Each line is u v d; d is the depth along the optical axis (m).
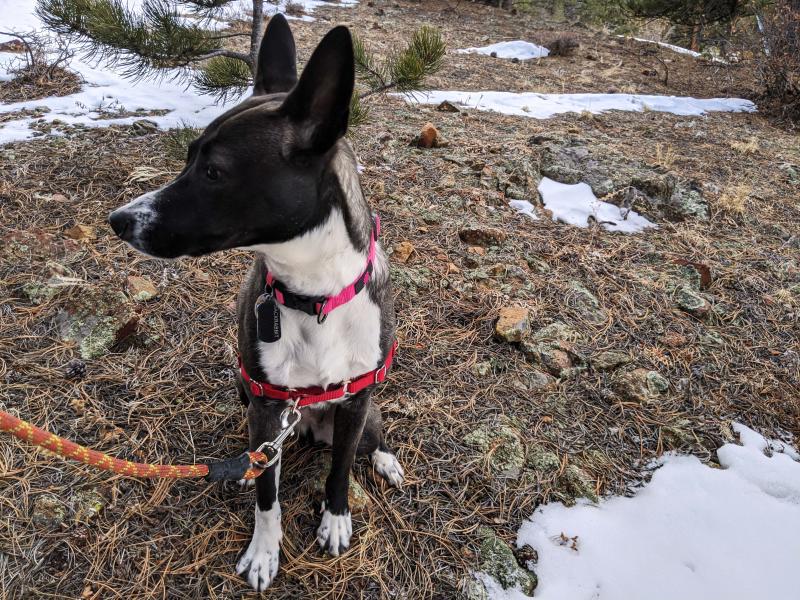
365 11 4.14
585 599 0.68
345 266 0.58
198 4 1.33
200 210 0.53
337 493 0.70
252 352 0.62
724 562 0.72
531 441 0.85
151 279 1.03
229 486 0.74
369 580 0.67
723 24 3.89
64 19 1.21
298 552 0.69
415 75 1.30
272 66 0.67
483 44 3.72
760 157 2.06
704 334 1.10
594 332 1.07
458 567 0.69
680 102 2.80
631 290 1.20
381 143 1.70
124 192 1.25
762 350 1.08
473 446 0.84
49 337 0.89
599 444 0.87
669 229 1.47
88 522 0.67
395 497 0.76
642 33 5.17
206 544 0.68
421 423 0.86
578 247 1.33
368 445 0.76
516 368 0.98
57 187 1.24
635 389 0.96
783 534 0.75
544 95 2.62
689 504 0.79
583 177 1.59
